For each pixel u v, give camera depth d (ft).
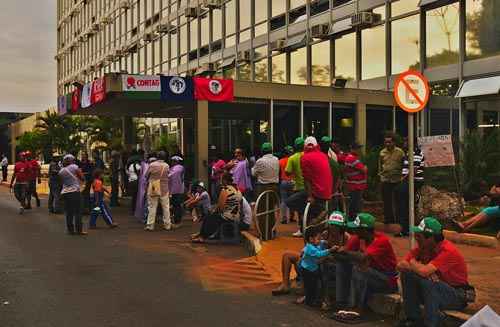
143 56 132.67
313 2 78.89
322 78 78.18
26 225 50.01
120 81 55.83
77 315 22.12
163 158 46.91
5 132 299.58
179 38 114.52
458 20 58.65
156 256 34.71
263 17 89.30
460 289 19.94
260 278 28.60
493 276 25.82
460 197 39.47
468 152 45.96
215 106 68.49
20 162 60.80
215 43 101.76
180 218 49.01
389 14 67.72
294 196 35.81
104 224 50.70
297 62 82.74
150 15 127.85
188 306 23.54
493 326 16.31
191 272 30.12
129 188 60.64
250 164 52.31
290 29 83.30
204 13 104.88
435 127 62.28
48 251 36.47
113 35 153.28
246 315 22.26
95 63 169.58
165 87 57.36
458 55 58.70
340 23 73.97
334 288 23.84
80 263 32.50
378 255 22.15
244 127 87.25
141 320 21.52
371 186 49.21
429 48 62.59
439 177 45.50
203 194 49.73
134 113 79.10
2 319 21.53
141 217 51.29
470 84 56.65
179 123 107.65
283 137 64.90
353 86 73.20
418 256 20.83
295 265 25.48
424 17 63.05
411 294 20.01
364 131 64.90
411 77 22.58
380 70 69.26
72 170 44.19
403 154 37.52
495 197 21.54
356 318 21.50
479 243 33.68
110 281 28.02
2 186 115.24
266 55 88.63
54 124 149.59
